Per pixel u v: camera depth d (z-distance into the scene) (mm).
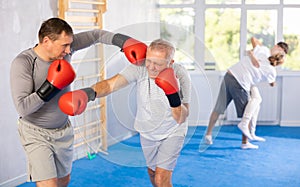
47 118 2521
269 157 4723
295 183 3893
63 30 2357
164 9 6582
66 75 2305
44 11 4191
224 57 6508
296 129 6168
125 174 4125
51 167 2479
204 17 6465
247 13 6395
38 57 2443
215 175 4086
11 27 3797
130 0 5746
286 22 6367
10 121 3846
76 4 4613
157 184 2486
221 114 2645
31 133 2506
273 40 6398
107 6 5168
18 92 2348
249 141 5441
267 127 6293
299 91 6340
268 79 4973
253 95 5039
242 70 4891
